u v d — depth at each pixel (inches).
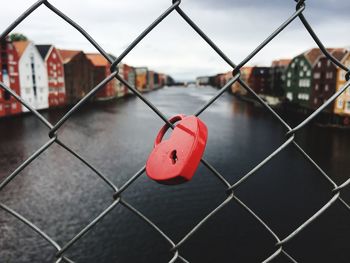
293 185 602.5
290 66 1734.7
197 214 476.1
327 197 538.3
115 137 1074.7
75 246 394.0
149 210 491.5
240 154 831.7
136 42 33.0
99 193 569.6
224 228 434.3
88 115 1628.9
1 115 1321.4
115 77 34.1
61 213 489.4
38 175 673.0
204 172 666.2
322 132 1150.3
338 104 1236.5
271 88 1905.8
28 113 1502.2
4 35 28.5
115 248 389.1
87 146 935.7
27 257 373.1
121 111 1839.3
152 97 3243.1
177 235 418.0
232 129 1213.1
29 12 29.1
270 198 541.6
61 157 811.4
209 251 380.2
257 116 1583.4
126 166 740.0
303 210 491.5
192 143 32.4
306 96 1502.2
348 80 40.5
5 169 706.2
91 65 2203.5
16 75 1384.1
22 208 506.3
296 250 376.2
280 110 1760.6
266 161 42.6
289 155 815.1
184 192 561.0
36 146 914.7
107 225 446.3
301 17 35.8
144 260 365.4
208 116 1598.2
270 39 35.9
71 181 636.7
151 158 35.9
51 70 1701.5
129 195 550.9
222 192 559.5
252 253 374.6
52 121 1362.0
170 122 37.8
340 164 741.9
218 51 35.8
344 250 372.2
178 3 32.6
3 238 413.7
